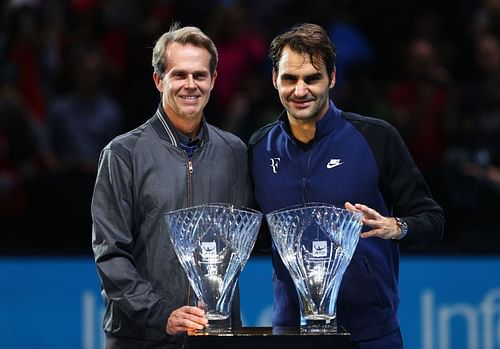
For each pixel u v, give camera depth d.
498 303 17.44
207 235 9.66
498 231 18.53
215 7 22.05
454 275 17.44
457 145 20.31
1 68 20.69
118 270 10.09
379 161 10.55
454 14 24.09
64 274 17.09
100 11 21.98
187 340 9.23
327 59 10.09
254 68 21.44
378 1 23.59
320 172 10.52
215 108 20.08
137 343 10.43
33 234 18.03
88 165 19.09
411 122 20.33
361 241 10.47
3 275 17.03
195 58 10.25
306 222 9.59
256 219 9.67
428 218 10.35
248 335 9.24
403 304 17.36
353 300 10.48
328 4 22.41
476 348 17.36
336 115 10.66
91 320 17.03
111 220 10.30
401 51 23.03
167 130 10.59
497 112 20.72
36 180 18.25
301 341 9.25
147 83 20.27
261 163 10.75
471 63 22.72
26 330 16.98
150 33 21.08
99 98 20.34
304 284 9.62
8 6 20.97
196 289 9.74
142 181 10.44
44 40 21.12
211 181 10.57
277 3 23.20
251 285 16.84
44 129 20.20
